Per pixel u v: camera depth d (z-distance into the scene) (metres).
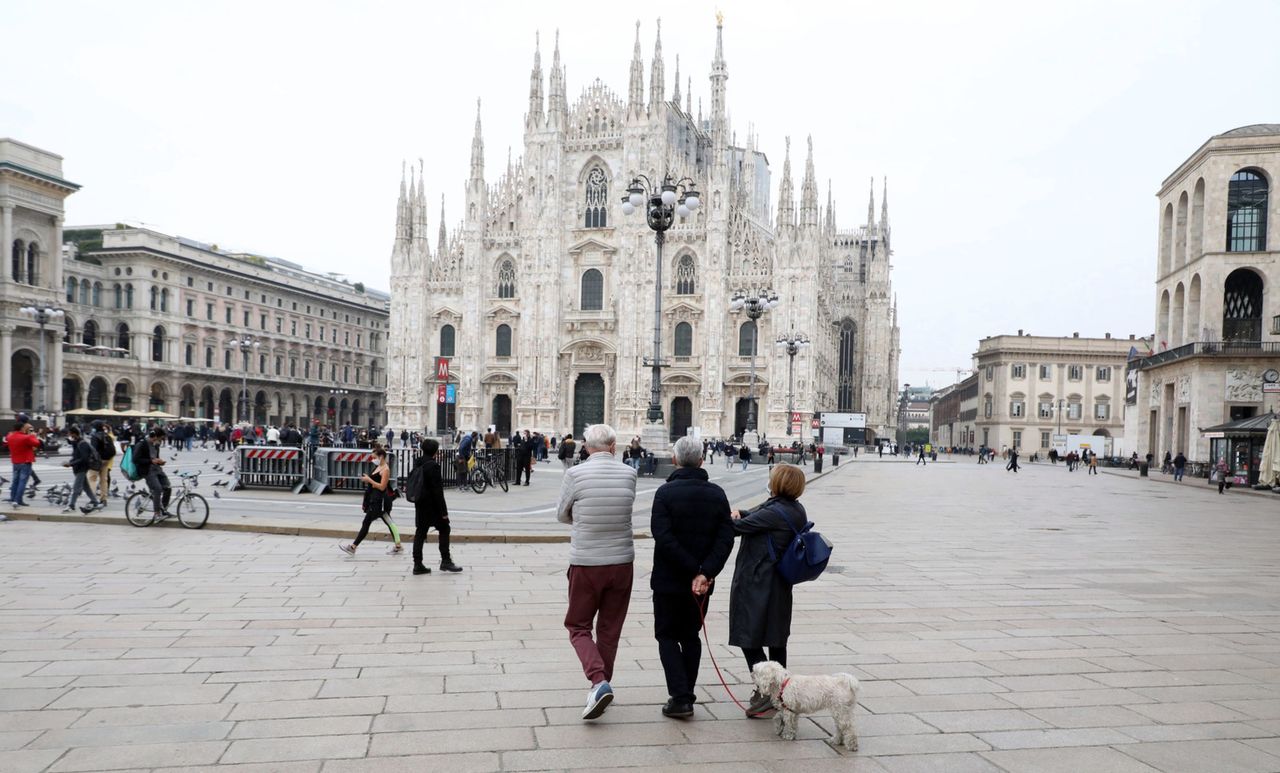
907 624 10.77
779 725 6.86
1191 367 63.91
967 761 6.36
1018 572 15.06
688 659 7.34
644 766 6.19
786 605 7.23
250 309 103.38
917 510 27.86
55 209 76.38
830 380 102.62
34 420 58.09
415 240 88.38
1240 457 48.69
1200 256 65.25
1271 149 62.41
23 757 6.10
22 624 9.98
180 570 13.66
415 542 13.71
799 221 79.12
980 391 124.31
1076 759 6.43
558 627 10.21
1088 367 117.75
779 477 7.51
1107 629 10.66
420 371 88.12
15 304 71.44
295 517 20.34
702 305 80.06
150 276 88.94
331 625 10.15
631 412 81.12
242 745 6.39
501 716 7.15
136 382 87.56
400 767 6.05
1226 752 6.61
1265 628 10.82
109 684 7.79
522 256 85.19
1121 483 52.78
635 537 18.73
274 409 107.25
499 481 31.64
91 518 19.52
